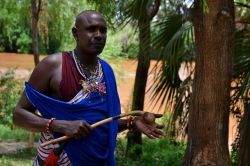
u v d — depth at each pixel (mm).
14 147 11180
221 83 4656
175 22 6934
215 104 4680
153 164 8258
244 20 6777
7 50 35625
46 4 11625
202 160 4766
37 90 2637
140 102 8836
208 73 4652
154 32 7180
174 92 7086
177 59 6730
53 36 13984
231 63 4676
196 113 4789
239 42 6336
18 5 12320
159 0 6883
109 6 6684
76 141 2549
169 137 8547
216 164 4738
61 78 2602
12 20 14242
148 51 7277
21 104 2654
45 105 2586
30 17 12203
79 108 2570
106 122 2551
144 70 8750
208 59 4637
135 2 6754
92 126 2498
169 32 7059
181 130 7199
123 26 7086
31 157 9828
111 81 2721
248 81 6000
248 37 6398
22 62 30969
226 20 4598
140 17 6965
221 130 4738
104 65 2740
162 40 7145
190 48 6785
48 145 2611
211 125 4715
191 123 4879
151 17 7000
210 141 4742
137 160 8719
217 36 4598
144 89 8836
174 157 8336
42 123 2529
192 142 4855
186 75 7215
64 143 2531
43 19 11727
